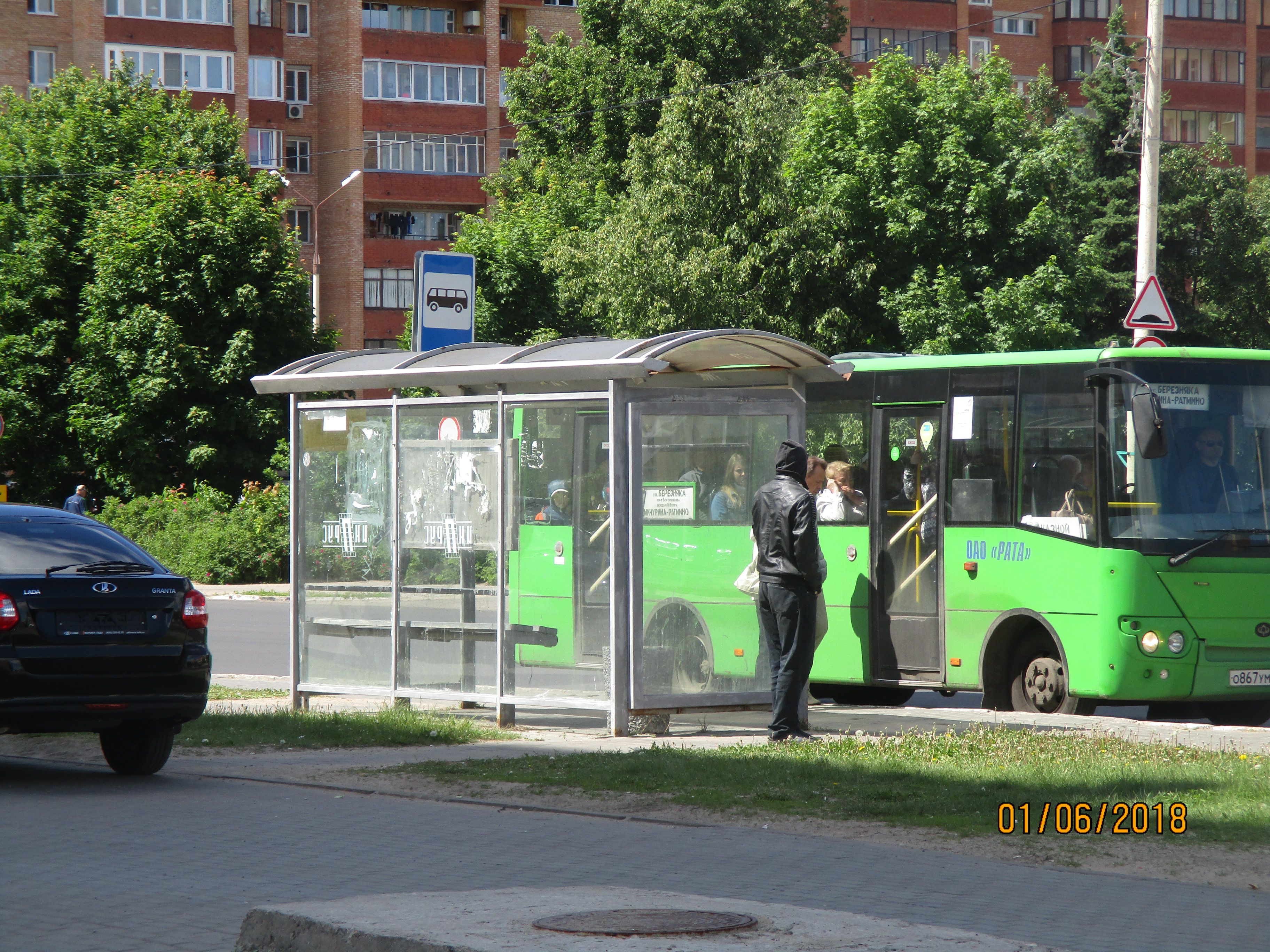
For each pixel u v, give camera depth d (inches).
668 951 230.2
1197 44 3408.0
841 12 2696.9
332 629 647.8
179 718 478.9
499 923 249.9
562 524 584.1
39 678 455.2
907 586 687.1
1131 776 442.3
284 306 2032.5
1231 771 449.1
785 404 595.2
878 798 418.0
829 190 1793.8
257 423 1989.4
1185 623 607.8
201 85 2955.2
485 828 391.2
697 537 578.6
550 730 592.7
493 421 600.1
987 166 1795.0
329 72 3110.2
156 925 293.3
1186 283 2361.0
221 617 1322.6
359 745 547.5
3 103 2491.4
